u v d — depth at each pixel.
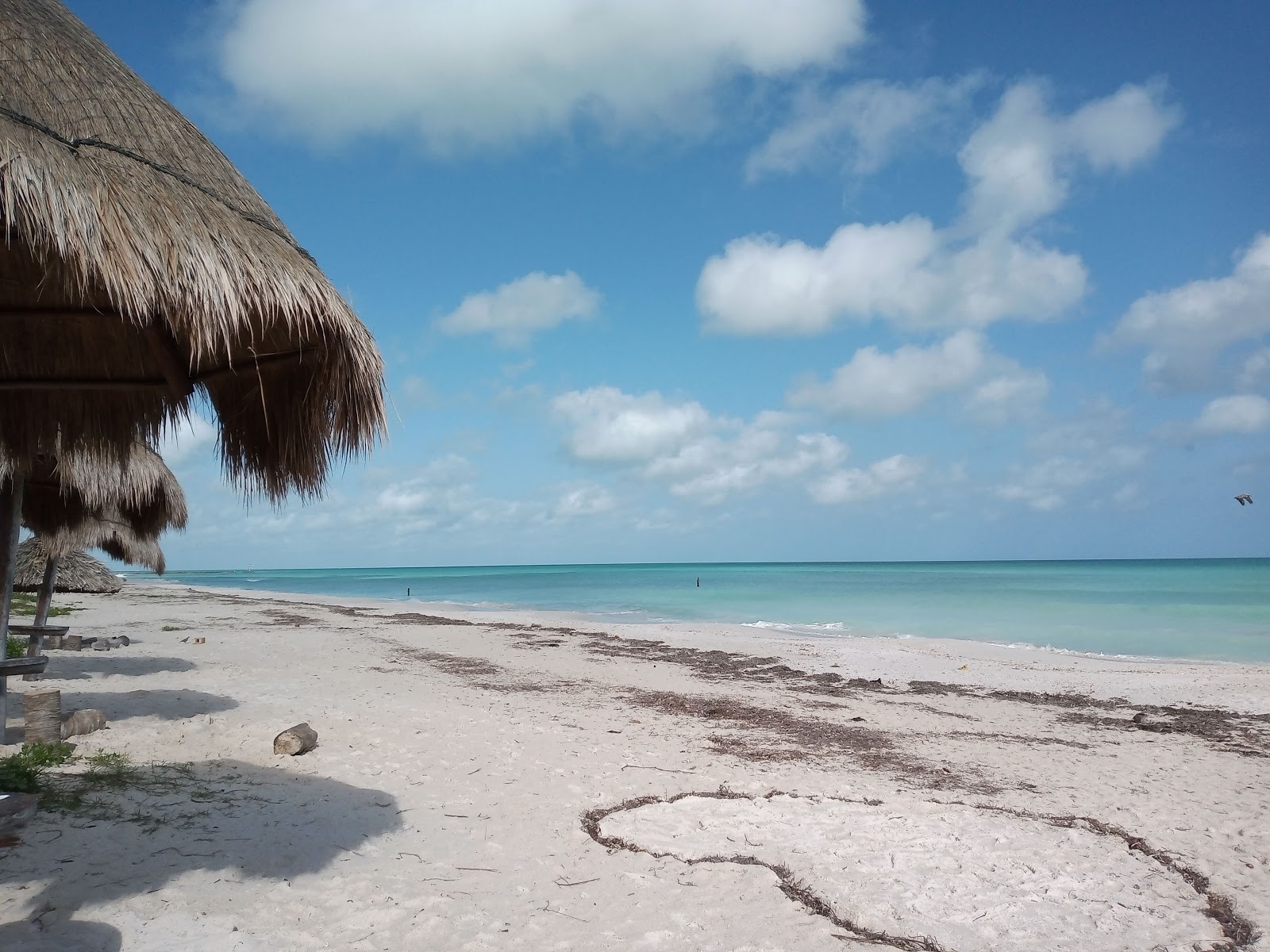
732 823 5.31
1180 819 5.89
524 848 4.72
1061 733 9.40
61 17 3.85
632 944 3.60
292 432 3.85
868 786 6.45
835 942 3.69
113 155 3.04
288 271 3.28
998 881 4.51
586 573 123.56
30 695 6.07
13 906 3.44
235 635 17.38
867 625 25.17
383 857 4.43
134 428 4.19
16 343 3.93
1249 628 23.14
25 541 19.75
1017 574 78.56
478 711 8.90
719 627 24.33
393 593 54.62
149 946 3.27
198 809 4.84
